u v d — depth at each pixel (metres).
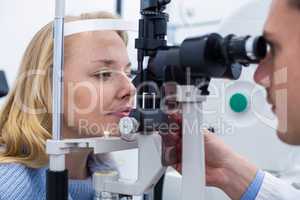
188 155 0.55
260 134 0.84
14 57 1.50
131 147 0.64
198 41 0.46
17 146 0.84
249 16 0.60
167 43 0.56
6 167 0.79
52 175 0.55
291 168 0.89
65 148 0.56
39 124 0.82
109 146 0.62
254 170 0.84
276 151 0.87
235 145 0.85
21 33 1.49
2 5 1.54
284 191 0.83
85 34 0.75
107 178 0.63
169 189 0.93
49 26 0.84
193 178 0.55
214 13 0.76
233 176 0.83
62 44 0.57
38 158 0.81
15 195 0.76
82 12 0.82
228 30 0.62
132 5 1.21
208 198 0.93
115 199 0.63
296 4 0.50
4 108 0.89
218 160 0.83
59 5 0.56
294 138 0.54
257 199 0.82
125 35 0.76
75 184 0.89
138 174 0.60
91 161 0.95
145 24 0.56
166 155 0.58
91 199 0.90
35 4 1.48
